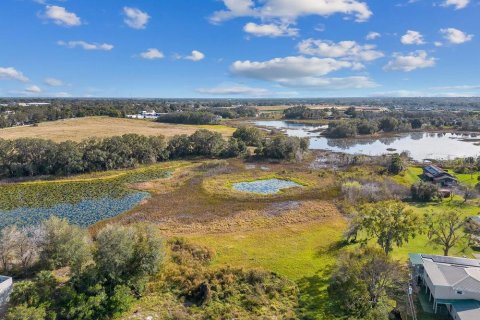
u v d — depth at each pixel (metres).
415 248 40.34
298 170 82.31
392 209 38.19
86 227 48.69
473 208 54.72
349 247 40.81
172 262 36.66
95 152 80.50
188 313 29.08
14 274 33.72
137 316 28.41
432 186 59.31
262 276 33.84
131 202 59.91
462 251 38.75
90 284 28.83
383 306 28.39
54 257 33.19
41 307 25.80
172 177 76.25
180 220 50.53
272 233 45.81
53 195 63.47
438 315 28.44
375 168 82.25
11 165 74.31
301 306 30.16
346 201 57.38
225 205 57.16
